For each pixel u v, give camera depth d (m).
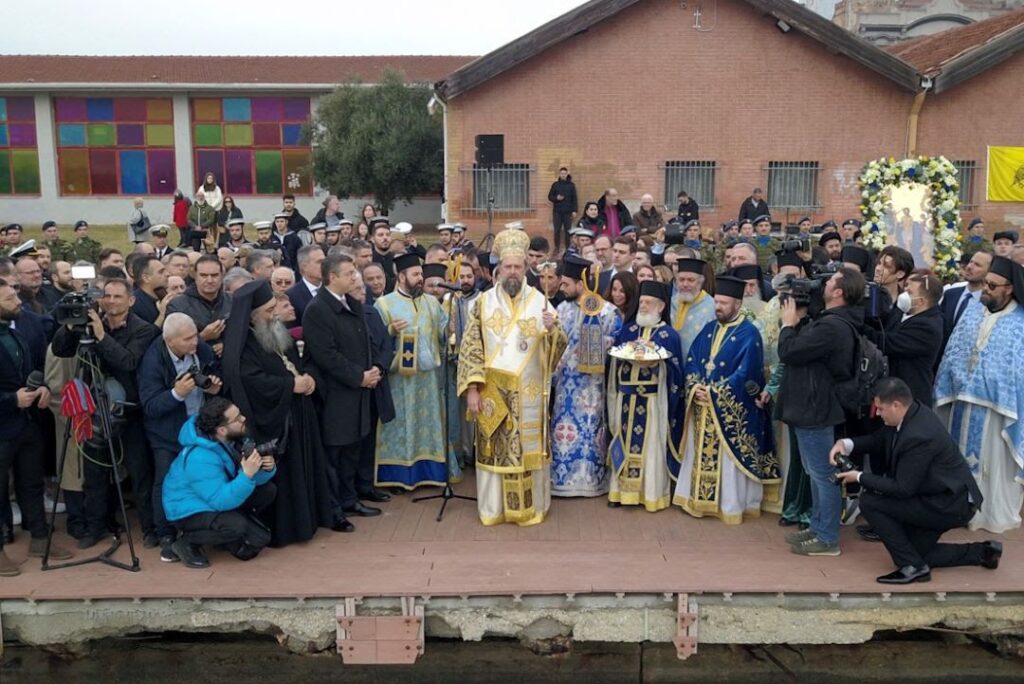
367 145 23.92
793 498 6.30
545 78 18.22
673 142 18.42
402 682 5.97
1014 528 6.28
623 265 7.83
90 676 5.91
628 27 18.11
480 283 8.72
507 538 6.13
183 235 17.94
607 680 5.98
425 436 7.07
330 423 6.27
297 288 6.95
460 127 18.33
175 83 25.84
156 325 6.16
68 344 5.53
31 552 5.89
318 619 5.41
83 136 26.52
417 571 5.62
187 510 5.63
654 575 5.54
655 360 6.28
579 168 18.45
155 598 5.35
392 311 6.90
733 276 6.67
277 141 26.94
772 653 5.98
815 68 18.27
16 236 11.93
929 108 18.52
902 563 5.46
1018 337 6.01
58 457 6.09
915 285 6.10
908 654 5.93
